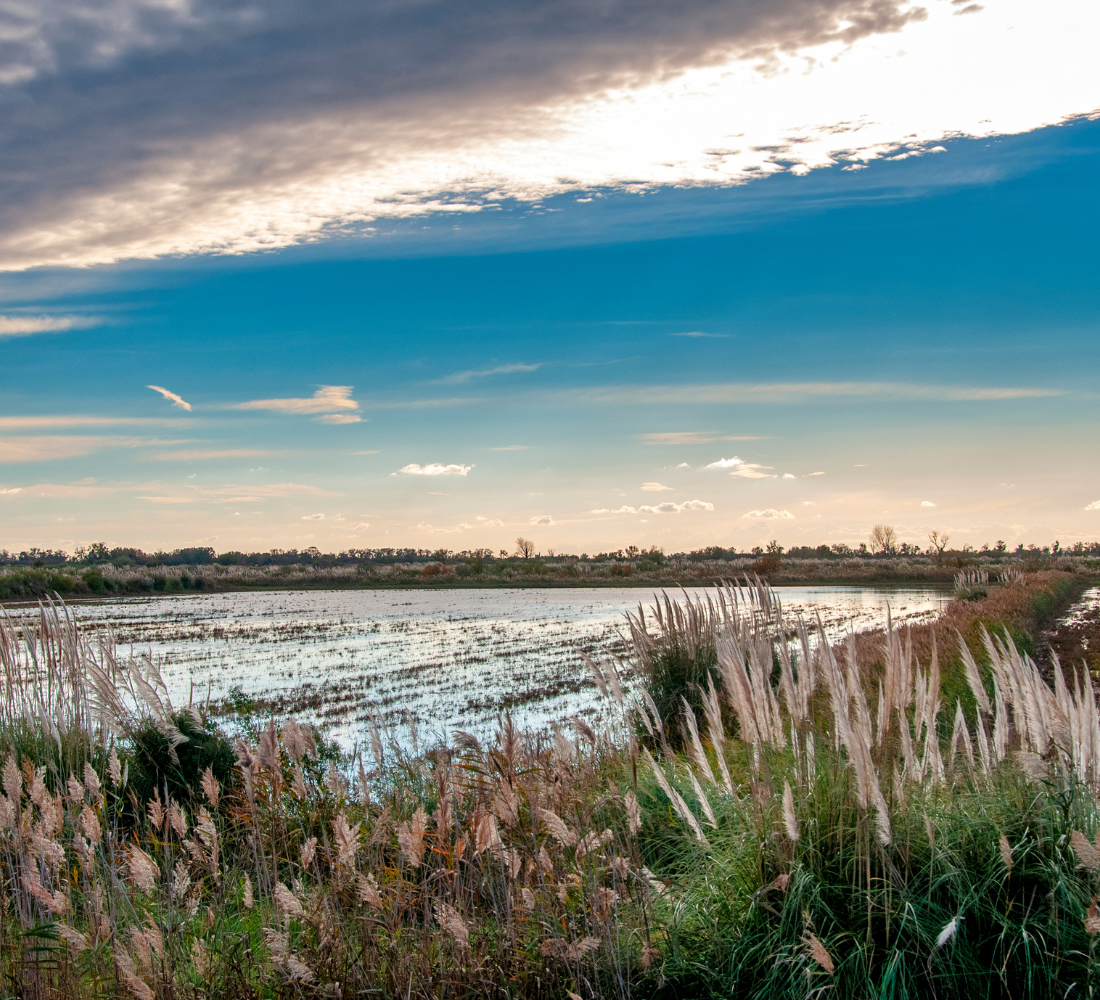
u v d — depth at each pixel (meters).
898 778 4.86
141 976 3.79
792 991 4.00
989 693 10.91
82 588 77.75
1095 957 3.94
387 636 35.06
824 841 4.66
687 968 4.27
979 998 4.02
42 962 4.02
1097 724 4.84
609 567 115.50
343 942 4.17
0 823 4.30
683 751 8.50
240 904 5.04
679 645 11.06
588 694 18.17
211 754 7.78
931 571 93.75
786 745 5.47
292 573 117.06
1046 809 4.64
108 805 7.03
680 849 5.45
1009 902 4.23
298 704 17.69
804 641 6.16
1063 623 29.81
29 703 8.61
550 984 4.04
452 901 4.57
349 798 6.70
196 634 36.19
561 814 5.18
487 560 157.50
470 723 14.91
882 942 4.28
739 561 125.44
